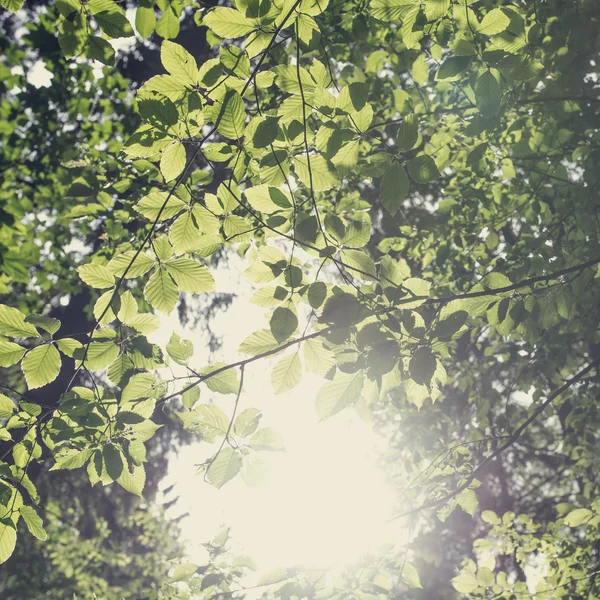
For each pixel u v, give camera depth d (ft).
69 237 29.99
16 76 29.04
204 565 13.14
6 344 8.77
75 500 51.93
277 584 13.47
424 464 21.02
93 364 9.20
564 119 16.65
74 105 29.58
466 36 10.36
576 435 22.27
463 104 17.99
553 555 21.24
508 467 41.91
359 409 11.07
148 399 9.43
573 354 22.03
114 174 17.90
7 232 28.14
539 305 13.74
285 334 8.65
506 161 18.86
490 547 21.03
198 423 9.54
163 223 13.88
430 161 8.26
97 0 8.43
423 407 21.63
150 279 9.07
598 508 18.83
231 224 9.27
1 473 9.33
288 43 16.53
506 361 22.30
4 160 28.91
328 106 8.40
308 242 8.80
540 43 14.48
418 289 9.43
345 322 8.70
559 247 17.22
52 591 45.29
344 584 13.29
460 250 22.20
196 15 15.87
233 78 8.24
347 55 18.75
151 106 7.82
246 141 8.85
